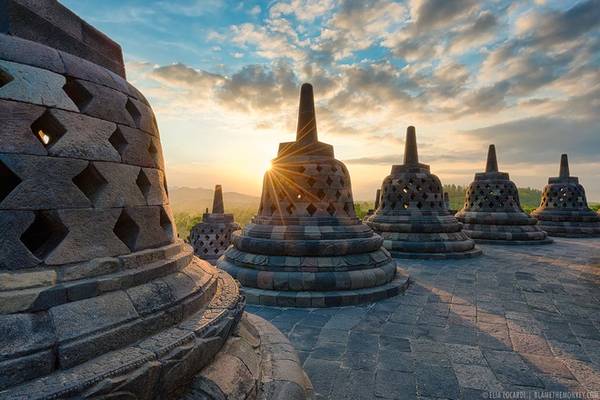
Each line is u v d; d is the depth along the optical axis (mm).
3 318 2316
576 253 15727
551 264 13133
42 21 3152
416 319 7223
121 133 3359
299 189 9797
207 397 3033
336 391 4531
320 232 9195
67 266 2744
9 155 2547
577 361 5340
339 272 8664
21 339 2285
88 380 2260
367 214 22656
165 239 3838
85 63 3270
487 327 6766
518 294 9078
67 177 2830
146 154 3658
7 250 2492
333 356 5535
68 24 3410
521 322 7023
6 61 2686
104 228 3053
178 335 2986
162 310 3113
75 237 2828
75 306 2629
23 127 2635
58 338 2404
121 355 2588
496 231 18750
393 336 6340
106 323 2666
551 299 8625
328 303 8117
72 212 2834
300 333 6504
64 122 2867
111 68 3969
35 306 2455
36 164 2664
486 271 11867
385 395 4441
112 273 2998
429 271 11867
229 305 3834
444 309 7867
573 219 22953
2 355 2178
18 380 2188
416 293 9188
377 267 9242
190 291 3561
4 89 2604
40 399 2068
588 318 7254
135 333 2814
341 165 10477
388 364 5262
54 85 2865
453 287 9789
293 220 9570
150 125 3836
